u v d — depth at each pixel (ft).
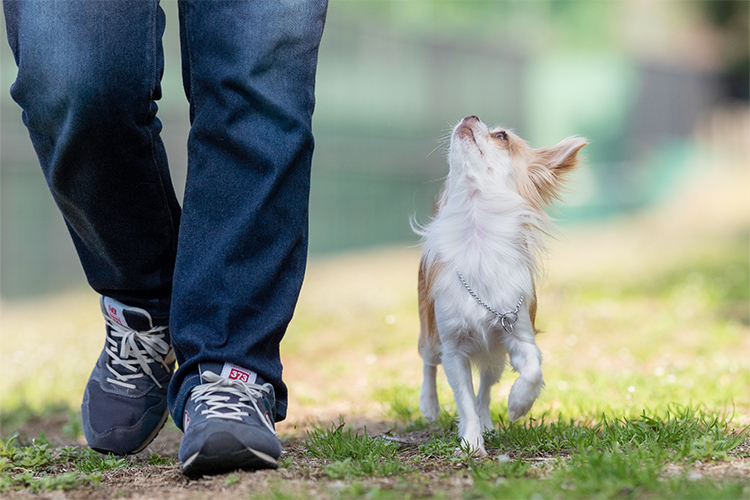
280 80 9.52
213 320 9.23
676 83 110.73
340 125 65.05
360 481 8.71
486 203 11.53
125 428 10.92
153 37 9.22
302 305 38.17
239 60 9.28
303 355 24.71
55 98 8.98
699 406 13.08
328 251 64.28
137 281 10.53
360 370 21.40
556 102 88.38
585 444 10.41
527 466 9.12
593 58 94.27
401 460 10.06
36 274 46.70
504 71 81.82
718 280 39.68
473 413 11.14
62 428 16.19
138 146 9.51
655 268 47.80
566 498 7.64
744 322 27.66
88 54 8.86
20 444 14.01
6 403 20.01
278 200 9.43
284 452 10.84
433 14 75.25
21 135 45.88
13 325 38.19
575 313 30.42
